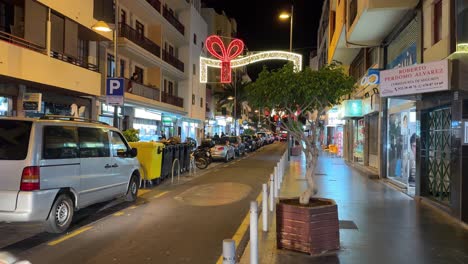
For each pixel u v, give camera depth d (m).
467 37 8.57
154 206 10.74
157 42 33.91
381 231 7.68
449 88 8.69
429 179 11.12
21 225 8.34
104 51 24.02
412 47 13.41
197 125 47.78
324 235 6.23
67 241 7.23
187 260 6.21
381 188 13.93
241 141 36.22
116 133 10.62
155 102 31.81
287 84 6.49
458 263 5.84
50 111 19.09
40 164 7.29
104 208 10.42
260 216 9.09
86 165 8.71
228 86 63.00
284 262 5.77
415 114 12.43
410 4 12.48
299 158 31.16
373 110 17.20
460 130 8.56
